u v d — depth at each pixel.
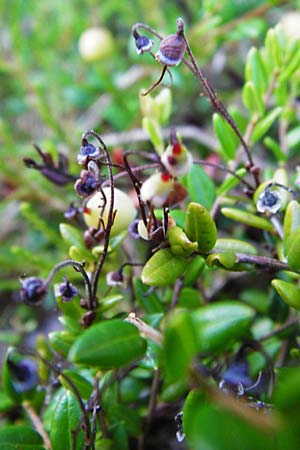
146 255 0.17
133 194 0.18
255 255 0.13
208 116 0.25
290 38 0.17
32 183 0.22
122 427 0.14
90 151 0.13
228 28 0.21
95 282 0.13
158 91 0.21
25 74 0.25
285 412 0.09
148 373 0.15
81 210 0.15
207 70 0.25
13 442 0.13
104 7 0.28
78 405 0.13
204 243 0.13
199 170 0.16
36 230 0.22
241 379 0.13
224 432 0.09
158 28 0.25
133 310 0.16
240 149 0.16
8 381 0.15
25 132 0.27
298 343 0.15
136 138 0.21
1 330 0.22
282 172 0.15
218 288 0.18
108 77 0.23
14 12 0.25
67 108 0.27
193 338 0.10
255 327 0.16
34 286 0.13
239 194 0.19
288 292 0.12
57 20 0.29
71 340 0.14
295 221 0.13
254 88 0.16
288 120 0.18
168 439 0.16
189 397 0.11
